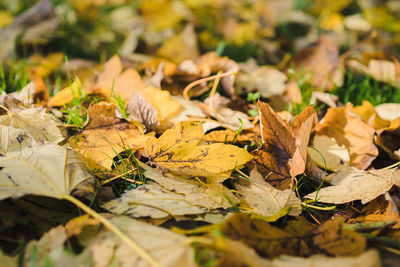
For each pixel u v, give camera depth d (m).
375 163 0.69
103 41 1.16
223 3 1.50
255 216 0.61
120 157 0.66
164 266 0.57
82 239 0.59
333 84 0.81
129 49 1.06
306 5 1.52
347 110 0.69
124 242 0.59
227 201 0.63
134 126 0.69
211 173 0.64
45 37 1.04
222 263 0.57
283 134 0.67
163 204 0.62
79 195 0.61
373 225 0.61
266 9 1.50
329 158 0.69
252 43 1.12
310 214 0.64
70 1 1.32
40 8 1.01
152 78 0.78
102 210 0.63
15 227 0.60
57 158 0.64
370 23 1.36
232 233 0.59
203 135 0.67
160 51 0.98
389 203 0.63
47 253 0.58
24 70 0.82
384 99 0.80
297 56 0.86
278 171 0.67
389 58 0.83
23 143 0.65
